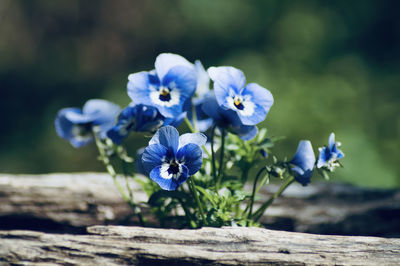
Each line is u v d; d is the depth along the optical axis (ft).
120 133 1.50
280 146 3.21
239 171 1.57
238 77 1.44
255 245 1.38
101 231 1.40
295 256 1.37
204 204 1.49
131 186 1.76
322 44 4.30
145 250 1.37
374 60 4.19
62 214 1.70
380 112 3.52
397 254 1.38
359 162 3.13
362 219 1.76
